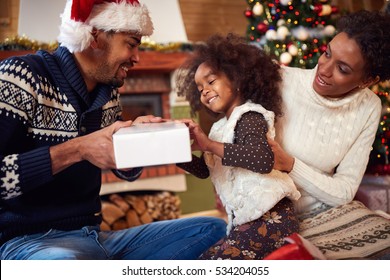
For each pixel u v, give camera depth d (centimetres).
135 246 155
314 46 307
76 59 141
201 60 153
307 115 150
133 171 155
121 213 327
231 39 153
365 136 153
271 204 131
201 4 439
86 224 146
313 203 154
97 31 137
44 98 132
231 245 129
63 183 138
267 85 145
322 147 150
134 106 373
